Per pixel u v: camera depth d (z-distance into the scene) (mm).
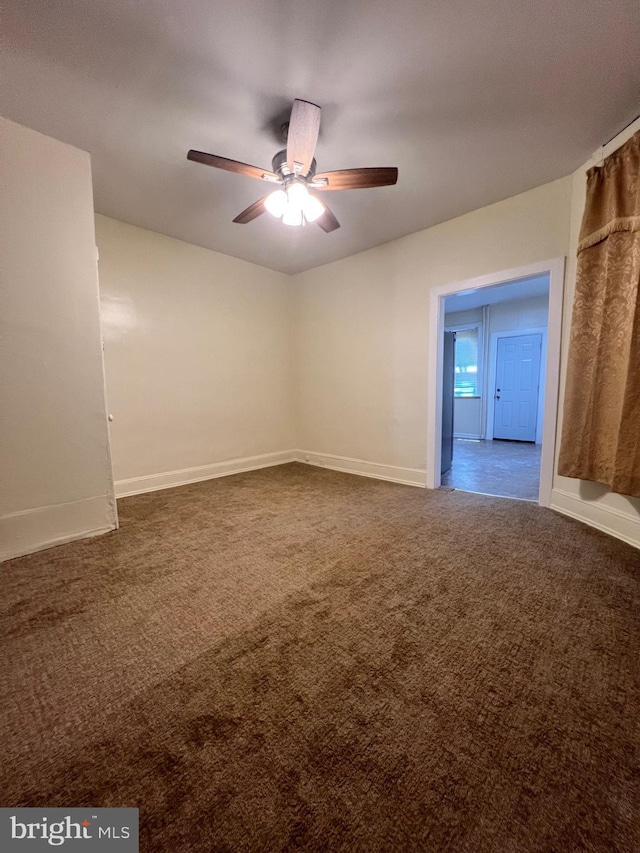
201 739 952
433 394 3395
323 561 1966
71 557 2025
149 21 1398
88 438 2287
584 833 741
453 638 1340
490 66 1613
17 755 912
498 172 2455
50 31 1433
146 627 1422
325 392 4410
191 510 2855
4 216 1905
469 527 2439
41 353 2066
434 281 3285
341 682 1141
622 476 1994
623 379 2049
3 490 1971
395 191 2672
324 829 749
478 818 768
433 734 961
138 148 2164
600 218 2195
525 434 6438
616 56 1562
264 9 1359
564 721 997
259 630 1397
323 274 4289
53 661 1243
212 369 3922
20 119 1915
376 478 3898
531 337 6238
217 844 724
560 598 1588
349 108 1855
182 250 3596
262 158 2270
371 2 1335
